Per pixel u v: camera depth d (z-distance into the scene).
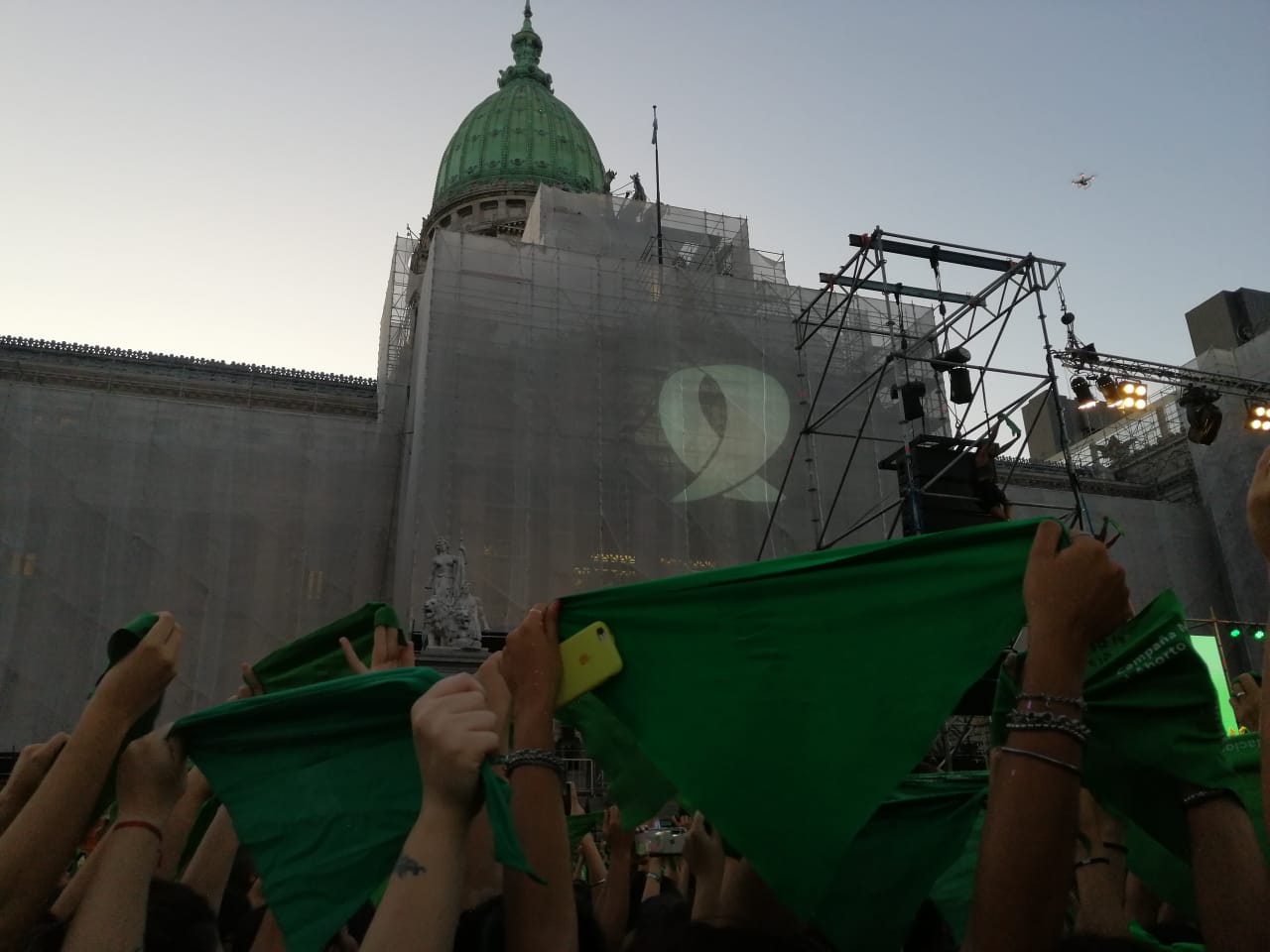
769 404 37.50
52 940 2.64
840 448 37.25
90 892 2.28
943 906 4.39
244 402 42.97
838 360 38.66
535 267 38.12
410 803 2.49
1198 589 49.53
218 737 2.65
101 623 35.94
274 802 2.56
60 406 38.03
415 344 41.44
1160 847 3.60
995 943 2.07
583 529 34.78
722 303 38.97
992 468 19.75
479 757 1.96
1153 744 2.62
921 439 20.34
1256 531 2.09
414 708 2.08
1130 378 27.14
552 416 35.81
